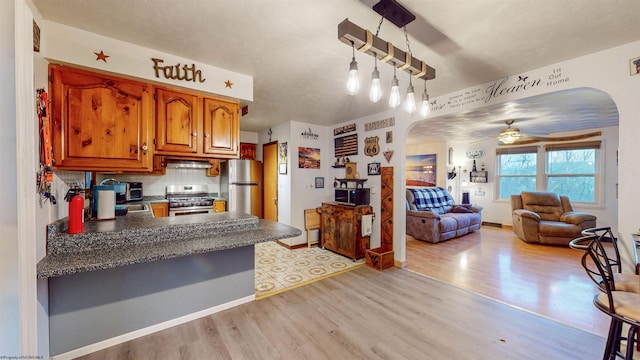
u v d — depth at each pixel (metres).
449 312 2.32
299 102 3.30
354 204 3.89
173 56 2.04
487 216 6.53
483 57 2.05
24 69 1.09
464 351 1.80
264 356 1.76
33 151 1.19
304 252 4.27
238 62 2.17
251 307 2.43
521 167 6.07
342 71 2.34
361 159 4.16
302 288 2.84
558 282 2.98
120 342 1.91
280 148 4.70
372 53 1.49
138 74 1.90
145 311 2.02
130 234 1.81
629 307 1.22
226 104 2.37
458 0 1.38
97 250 1.67
